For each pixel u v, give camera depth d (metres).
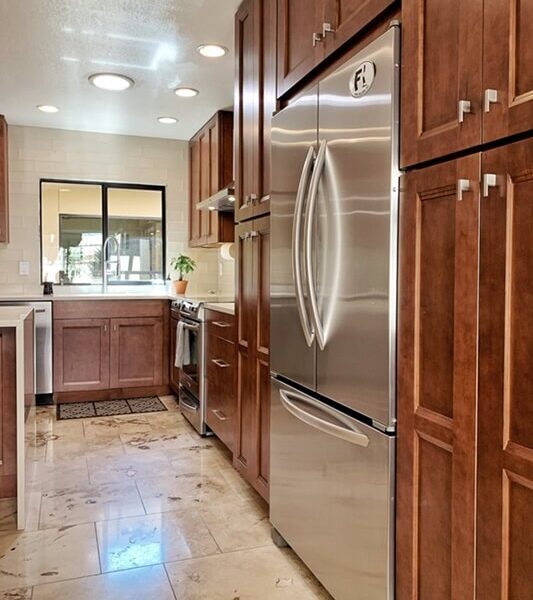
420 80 1.32
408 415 1.38
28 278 4.80
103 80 3.58
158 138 5.14
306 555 1.91
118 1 2.55
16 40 2.96
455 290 1.22
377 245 1.46
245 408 2.67
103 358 4.55
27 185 4.75
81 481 2.84
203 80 3.57
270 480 2.24
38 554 2.10
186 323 3.82
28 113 4.34
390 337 1.43
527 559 1.06
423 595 1.35
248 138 2.60
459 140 1.19
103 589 1.88
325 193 1.73
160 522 2.38
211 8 2.65
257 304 2.47
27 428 2.76
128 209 5.12
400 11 1.42
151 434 3.66
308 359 1.88
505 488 1.10
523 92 1.04
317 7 1.87
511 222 1.07
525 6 1.03
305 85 2.01
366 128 1.51
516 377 1.07
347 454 1.65
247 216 2.60
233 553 2.13
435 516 1.30
